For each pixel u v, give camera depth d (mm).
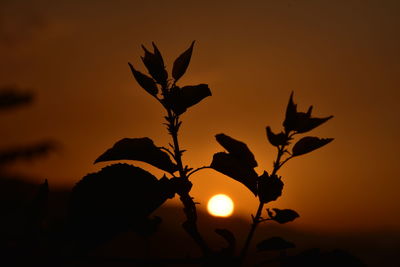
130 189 993
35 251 954
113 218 980
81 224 974
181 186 1009
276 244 1013
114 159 1036
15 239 954
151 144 1029
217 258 988
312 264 1004
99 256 964
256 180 1027
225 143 1033
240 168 1029
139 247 1004
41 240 959
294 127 1013
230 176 1031
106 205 985
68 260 954
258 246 1012
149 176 999
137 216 985
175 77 1039
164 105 1032
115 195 989
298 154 1021
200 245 995
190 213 1005
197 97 1031
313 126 1014
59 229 965
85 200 985
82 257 959
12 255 949
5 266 947
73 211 979
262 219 1010
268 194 1017
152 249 1002
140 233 1019
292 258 1006
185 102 1029
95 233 972
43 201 973
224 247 994
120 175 996
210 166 1032
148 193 994
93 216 979
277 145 1019
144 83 1035
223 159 1032
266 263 1002
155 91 1037
